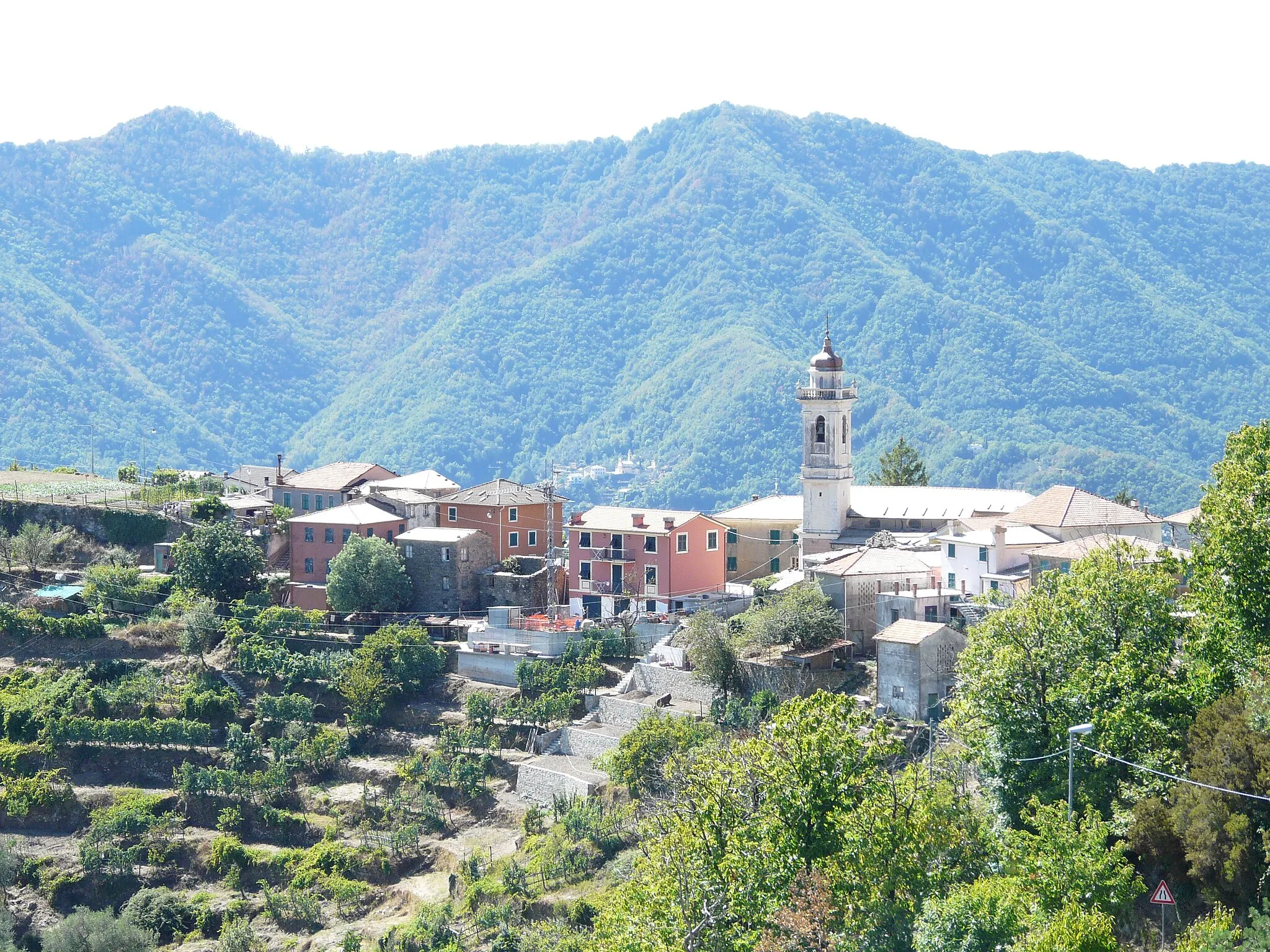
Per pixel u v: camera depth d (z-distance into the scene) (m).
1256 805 113.25
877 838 113.12
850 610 198.50
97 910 190.88
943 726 140.00
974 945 102.44
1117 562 137.75
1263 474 135.75
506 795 195.62
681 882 112.81
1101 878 110.62
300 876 188.88
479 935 162.25
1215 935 100.00
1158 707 127.69
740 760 121.94
